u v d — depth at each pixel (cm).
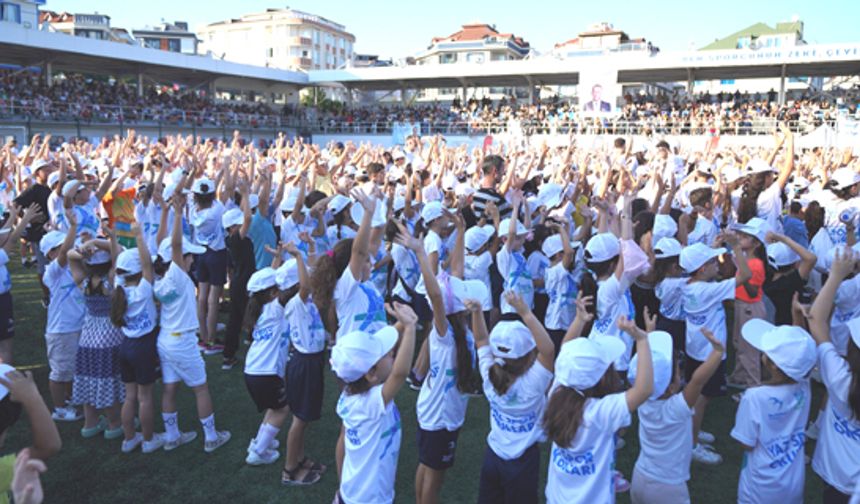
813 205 706
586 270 552
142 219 821
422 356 417
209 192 720
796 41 5100
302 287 443
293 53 6744
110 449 512
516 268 576
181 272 489
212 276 736
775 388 345
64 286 550
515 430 340
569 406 309
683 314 501
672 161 1055
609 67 2356
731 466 485
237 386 644
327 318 691
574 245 612
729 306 881
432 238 607
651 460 365
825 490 349
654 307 557
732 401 600
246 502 440
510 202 751
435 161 1223
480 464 490
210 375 673
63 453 505
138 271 481
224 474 477
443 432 386
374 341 339
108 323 513
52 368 556
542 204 713
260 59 6838
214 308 742
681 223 633
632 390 301
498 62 3381
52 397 580
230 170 888
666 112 3142
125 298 480
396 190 895
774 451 346
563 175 942
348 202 663
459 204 805
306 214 768
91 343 512
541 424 322
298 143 1399
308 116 3772
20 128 2494
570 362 307
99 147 1518
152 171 977
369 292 458
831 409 341
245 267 680
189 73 3516
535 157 1048
